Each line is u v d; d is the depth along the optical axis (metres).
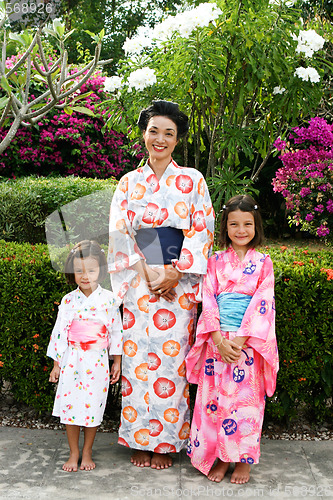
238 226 2.34
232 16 3.61
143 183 2.46
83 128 7.35
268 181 8.19
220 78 3.71
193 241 2.41
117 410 2.93
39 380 2.79
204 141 7.63
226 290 2.36
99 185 4.99
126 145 7.98
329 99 5.25
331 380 2.68
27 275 2.71
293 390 2.70
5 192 4.73
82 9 10.73
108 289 2.51
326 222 3.10
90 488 2.21
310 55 3.87
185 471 2.39
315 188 3.13
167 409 2.43
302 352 2.71
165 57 3.79
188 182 2.45
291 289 2.63
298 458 2.50
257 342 2.26
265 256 2.39
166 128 2.39
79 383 2.34
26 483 2.23
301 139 3.22
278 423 2.85
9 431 2.72
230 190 3.82
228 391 2.28
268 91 4.04
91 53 10.75
